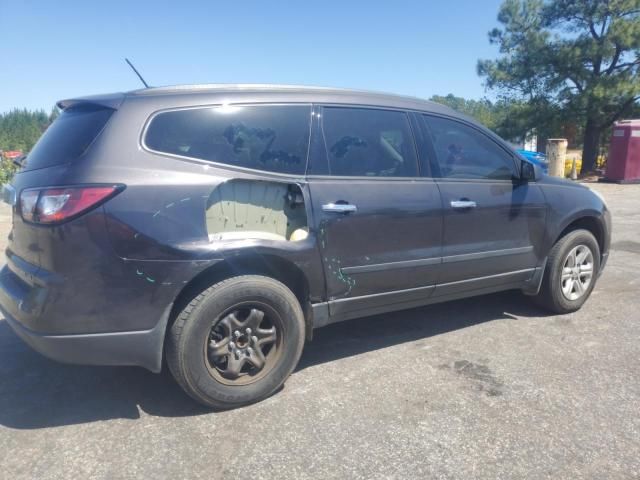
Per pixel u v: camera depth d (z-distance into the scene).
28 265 2.93
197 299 2.96
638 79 18.77
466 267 4.06
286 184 3.32
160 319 2.90
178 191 2.92
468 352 3.94
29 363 3.80
